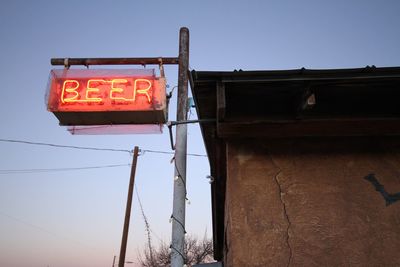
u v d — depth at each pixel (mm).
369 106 3877
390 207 3516
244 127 3760
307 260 3264
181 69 5078
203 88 3652
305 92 3465
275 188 3664
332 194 3605
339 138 3959
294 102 3775
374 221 3445
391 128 3789
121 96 4883
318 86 3555
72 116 4902
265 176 3736
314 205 3549
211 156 5027
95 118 4961
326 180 3689
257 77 3445
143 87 4953
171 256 3932
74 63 5250
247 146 3945
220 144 4438
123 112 4805
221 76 3461
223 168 5168
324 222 3451
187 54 5234
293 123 3707
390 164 3764
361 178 3691
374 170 3732
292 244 3346
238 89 3643
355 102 3875
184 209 4195
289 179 3711
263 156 3867
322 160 3816
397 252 3283
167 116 5105
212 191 5887
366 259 3252
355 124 3715
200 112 4180
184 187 4316
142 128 5129
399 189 3611
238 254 3320
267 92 3697
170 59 5281
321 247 3320
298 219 3477
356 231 3396
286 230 3422
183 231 4066
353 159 3811
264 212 3529
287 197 3607
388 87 3590
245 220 3490
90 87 4938
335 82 3467
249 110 3939
